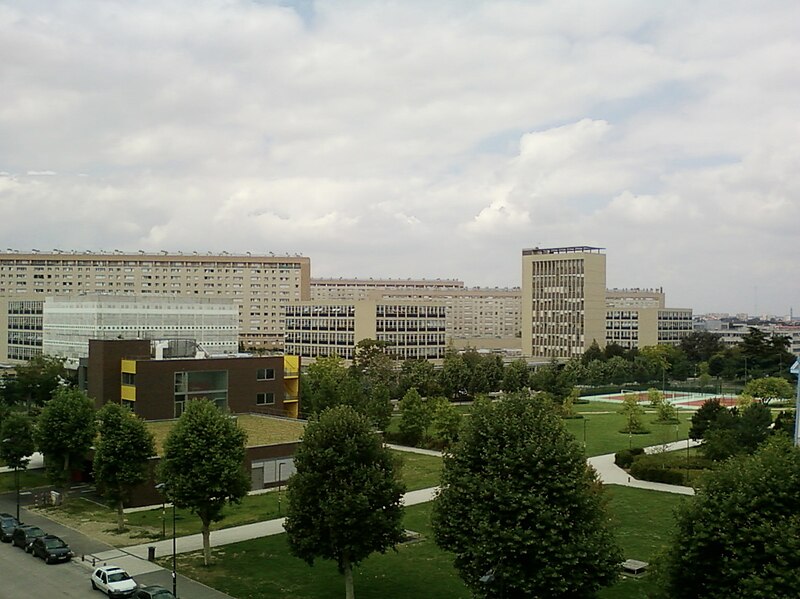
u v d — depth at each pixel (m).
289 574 46.12
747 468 32.25
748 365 178.25
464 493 35.88
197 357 92.50
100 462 56.31
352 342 184.12
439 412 94.25
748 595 28.58
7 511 62.53
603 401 148.25
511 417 37.62
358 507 39.31
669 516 59.25
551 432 36.66
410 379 134.00
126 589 42.25
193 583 44.72
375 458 42.19
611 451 91.12
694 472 73.75
